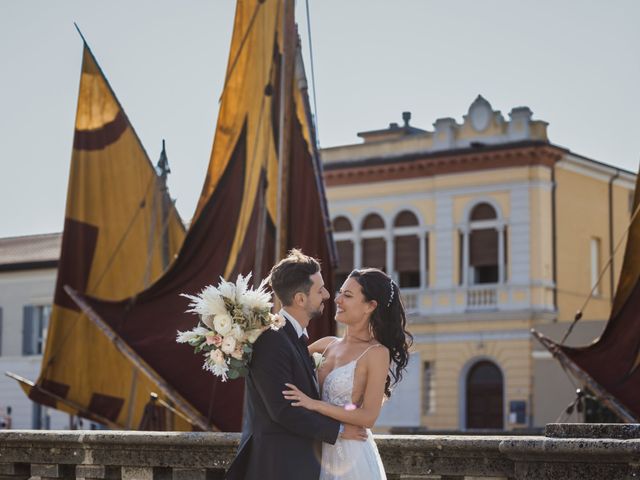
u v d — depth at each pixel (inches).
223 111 842.8
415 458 281.7
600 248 1804.9
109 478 325.1
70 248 964.6
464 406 1683.1
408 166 1754.4
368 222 1801.2
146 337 828.0
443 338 1704.0
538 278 1663.4
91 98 981.8
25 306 1830.7
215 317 239.1
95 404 933.8
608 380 759.1
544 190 1681.8
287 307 248.7
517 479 262.5
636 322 746.2
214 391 805.2
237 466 245.0
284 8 827.4
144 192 995.9
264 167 827.4
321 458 243.4
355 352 249.3
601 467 250.8
